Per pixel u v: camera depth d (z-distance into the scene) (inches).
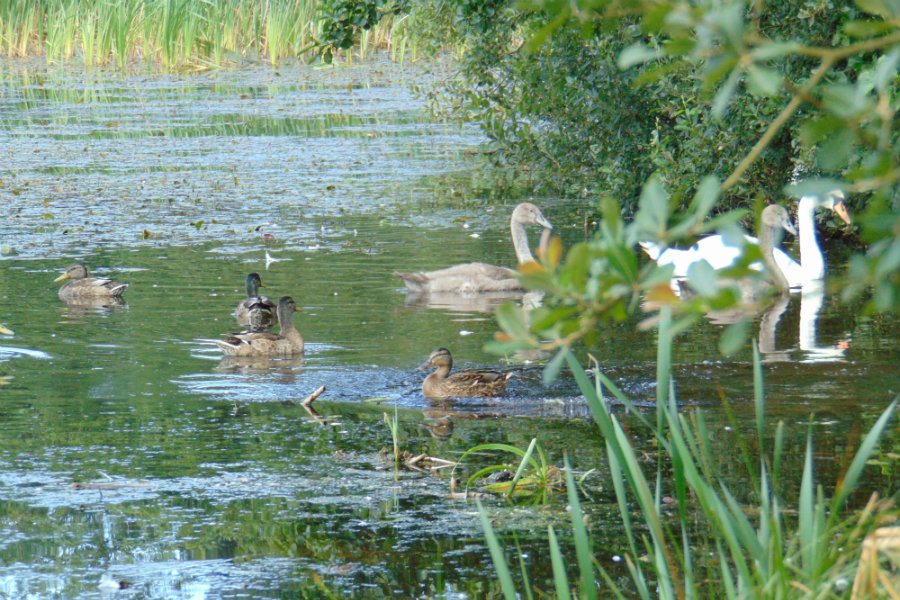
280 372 604.7
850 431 475.5
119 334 685.9
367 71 2226.9
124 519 403.9
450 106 1745.8
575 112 1043.9
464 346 653.3
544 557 372.2
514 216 903.7
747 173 948.6
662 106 966.4
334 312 742.5
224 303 765.9
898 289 139.7
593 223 1027.3
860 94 138.6
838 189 140.2
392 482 441.4
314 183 1241.4
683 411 513.3
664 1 142.9
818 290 141.7
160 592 347.3
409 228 1019.9
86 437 495.2
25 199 1149.7
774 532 264.2
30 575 358.6
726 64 137.6
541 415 525.7
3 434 498.9
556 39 979.9
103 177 1273.4
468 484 426.3
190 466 458.0
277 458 468.1
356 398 558.3
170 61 2208.4
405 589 349.4
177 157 1407.5
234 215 1075.9
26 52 2349.9
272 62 2282.2
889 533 248.2
